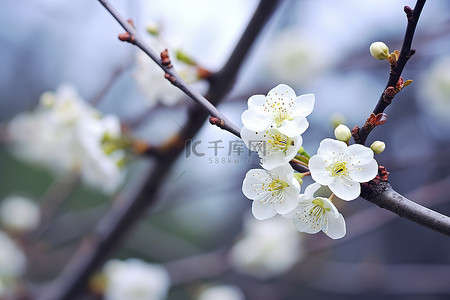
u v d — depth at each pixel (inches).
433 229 18.0
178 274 35.8
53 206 36.0
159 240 42.7
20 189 58.4
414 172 50.9
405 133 55.3
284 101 18.5
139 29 24.6
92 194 55.9
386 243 58.1
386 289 37.6
